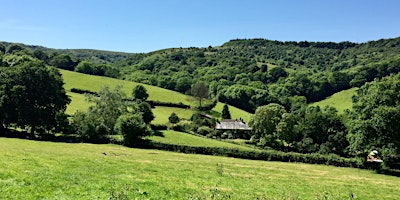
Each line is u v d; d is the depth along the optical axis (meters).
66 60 184.12
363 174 57.25
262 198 23.72
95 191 20.94
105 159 37.91
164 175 30.47
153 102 130.00
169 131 95.38
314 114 103.19
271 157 70.56
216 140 95.31
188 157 59.50
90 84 137.75
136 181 25.30
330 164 69.31
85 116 77.62
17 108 71.25
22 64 77.62
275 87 182.88
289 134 96.56
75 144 65.06
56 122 76.62
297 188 32.59
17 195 18.62
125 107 91.62
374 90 63.53
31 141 61.19
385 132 57.94
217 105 153.00
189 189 24.73
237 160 63.38
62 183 22.05
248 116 143.25
